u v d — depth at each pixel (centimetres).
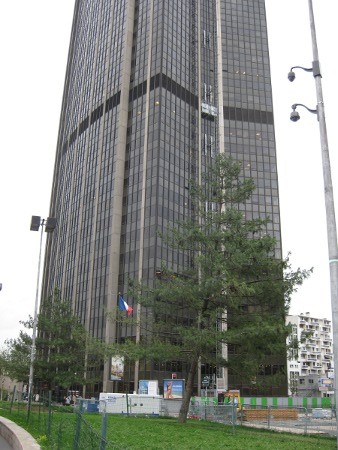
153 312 2620
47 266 11412
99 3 11462
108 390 6975
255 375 2392
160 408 3497
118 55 9856
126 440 1387
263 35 11562
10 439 1487
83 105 10788
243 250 2400
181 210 8156
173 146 8562
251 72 11056
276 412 2870
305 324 16750
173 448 1244
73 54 13100
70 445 1023
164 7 9512
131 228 8050
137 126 8800
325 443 1686
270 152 10350
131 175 8488
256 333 2123
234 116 10462
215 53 10912
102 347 2527
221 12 11506
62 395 7062
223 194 2656
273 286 2311
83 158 10050
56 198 11538
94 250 8569
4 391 5222
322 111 1359
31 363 3056
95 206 8944
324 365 16825
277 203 9888
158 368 6862
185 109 9231
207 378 6844
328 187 1242
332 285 1153
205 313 2408
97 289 8138
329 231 1201
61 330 3906
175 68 9294
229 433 1889
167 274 2622
